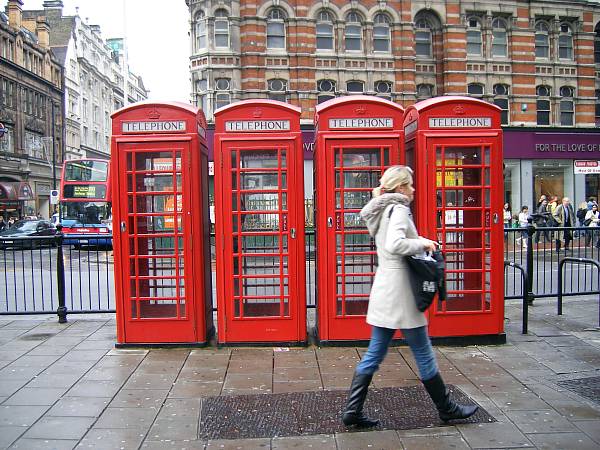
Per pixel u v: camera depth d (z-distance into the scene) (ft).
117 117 21.93
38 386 17.95
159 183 22.35
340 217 21.89
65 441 13.98
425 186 21.83
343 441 13.89
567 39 95.61
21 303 35.65
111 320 27.68
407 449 13.41
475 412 15.28
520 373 18.86
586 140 90.63
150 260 23.04
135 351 21.95
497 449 13.37
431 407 15.96
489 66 91.25
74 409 16.03
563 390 17.20
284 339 22.30
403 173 14.65
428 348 14.47
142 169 22.20
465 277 22.75
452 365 19.79
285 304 22.43
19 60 163.12
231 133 21.72
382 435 14.21
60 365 20.15
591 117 95.71
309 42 85.97
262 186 22.11
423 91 91.76
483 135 21.90
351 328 22.26
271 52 85.46
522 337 23.53
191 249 22.17
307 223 72.95
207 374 19.07
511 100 92.38
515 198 89.86
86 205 89.86
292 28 85.61
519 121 92.53
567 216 72.33
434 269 14.02
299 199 21.98
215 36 84.58
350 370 19.36
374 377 18.60
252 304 22.58
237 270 22.33
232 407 16.12
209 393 17.28
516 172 89.56
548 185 90.89
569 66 94.68
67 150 205.36
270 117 21.76
